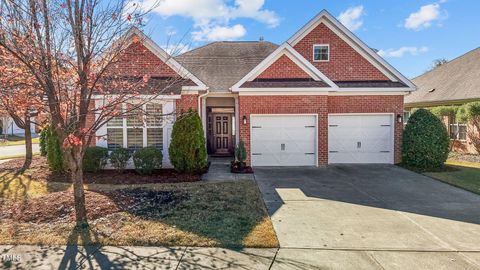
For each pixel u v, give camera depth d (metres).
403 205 7.46
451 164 13.85
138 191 8.51
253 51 17.89
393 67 13.69
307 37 14.18
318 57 14.16
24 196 8.03
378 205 7.47
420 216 6.64
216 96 14.71
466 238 5.44
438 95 20.23
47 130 11.24
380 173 11.58
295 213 6.82
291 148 13.12
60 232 5.57
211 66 16.38
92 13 5.66
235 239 5.31
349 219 6.45
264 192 8.70
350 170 12.21
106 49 6.29
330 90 12.71
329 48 14.10
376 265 4.45
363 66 14.06
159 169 11.79
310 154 13.15
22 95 5.74
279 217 6.55
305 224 6.12
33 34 5.39
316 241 5.29
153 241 5.21
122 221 6.13
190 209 6.95
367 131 13.60
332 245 5.13
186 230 5.70
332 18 13.95
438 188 9.23
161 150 12.23
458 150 17.88
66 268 4.34
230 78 15.17
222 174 11.34
